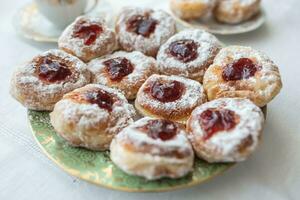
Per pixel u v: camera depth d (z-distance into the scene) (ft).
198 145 1.08
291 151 1.19
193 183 1.04
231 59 1.32
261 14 1.73
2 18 1.83
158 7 1.83
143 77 1.35
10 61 1.59
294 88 1.40
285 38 1.64
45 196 1.11
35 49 1.64
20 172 1.18
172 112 1.22
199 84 1.30
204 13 1.69
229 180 1.12
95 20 1.52
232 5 1.66
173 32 1.54
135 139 1.04
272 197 1.08
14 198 1.11
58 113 1.17
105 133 1.14
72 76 1.31
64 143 1.17
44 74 1.30
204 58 1.38
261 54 1.31
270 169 1.14
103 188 1.12
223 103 1.17
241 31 1.63
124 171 1.05
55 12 1.65
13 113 1.38
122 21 1.57
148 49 1.49
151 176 1.01
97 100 1.19
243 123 1.09
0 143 1.27
